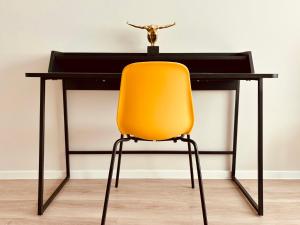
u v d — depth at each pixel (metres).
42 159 1.51
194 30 1.98
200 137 2.07
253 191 1.85
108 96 2.04
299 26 1.96
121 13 1.98
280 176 2.07
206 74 1.41
